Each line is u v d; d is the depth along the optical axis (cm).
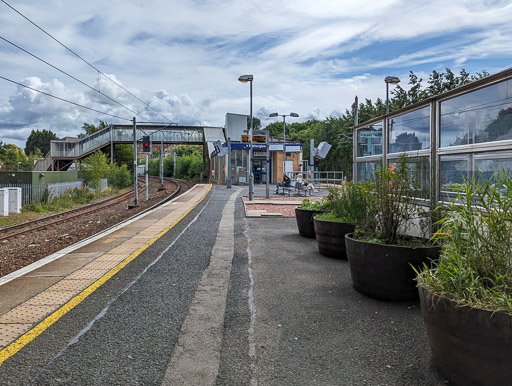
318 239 716
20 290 510
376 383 290
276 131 9906
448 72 4069
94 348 346
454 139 512
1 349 344
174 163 7869
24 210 2325
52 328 388
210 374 304
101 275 582
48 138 14400
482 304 257
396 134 668
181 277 573
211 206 1786
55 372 306
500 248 285
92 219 1878
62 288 518
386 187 504
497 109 442
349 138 5484
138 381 295
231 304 458
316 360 325
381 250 455
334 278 563
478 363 258
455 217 341
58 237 1336
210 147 5531
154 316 420
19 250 1112
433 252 442
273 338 366
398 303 454
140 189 4469
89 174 3866
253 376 302
